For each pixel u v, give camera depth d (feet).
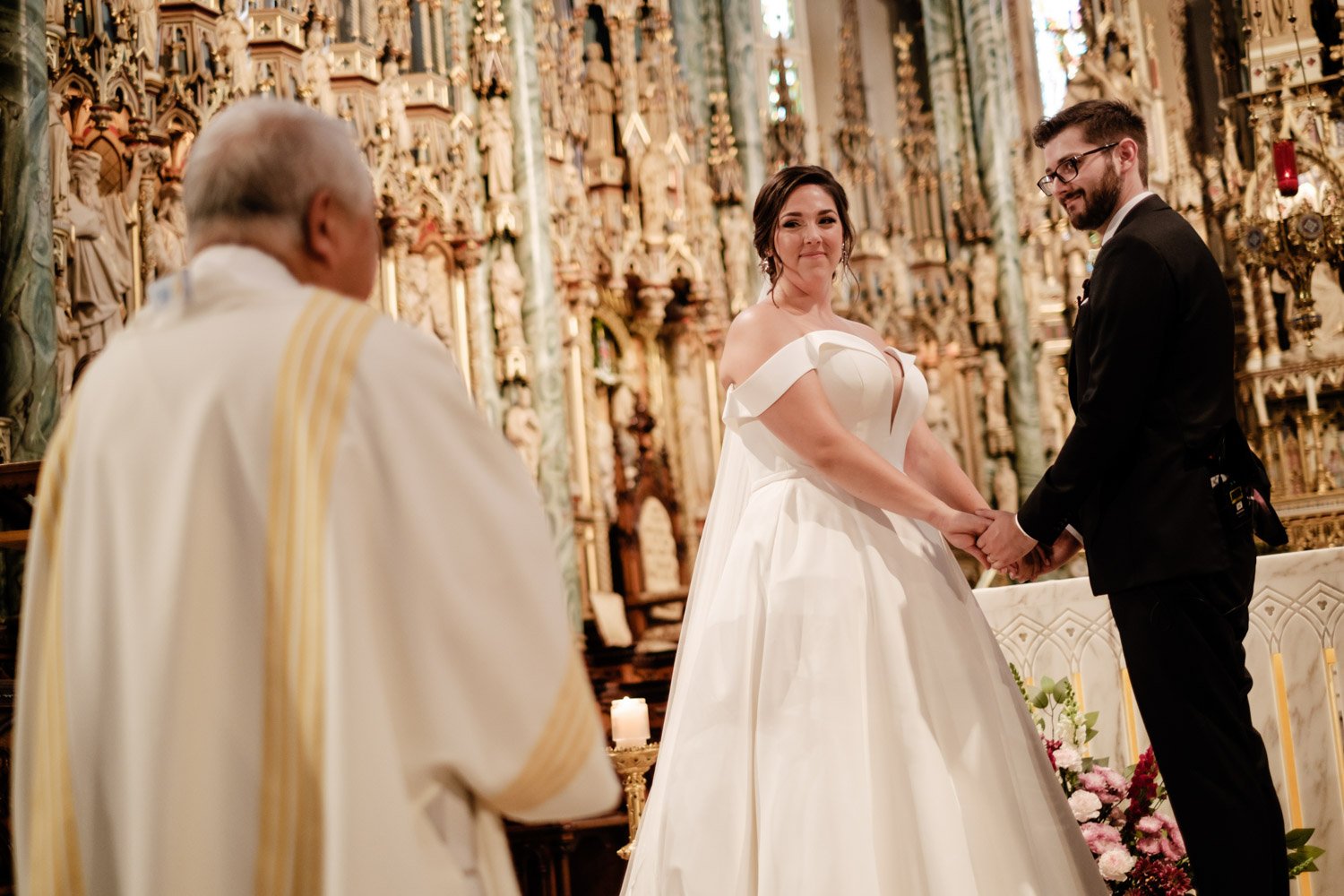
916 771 8.45
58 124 21.20
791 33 40.91
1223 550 8.70
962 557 36.88
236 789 4.47
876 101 41.39
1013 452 38.34
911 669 8.87
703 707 9.17
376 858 4.27
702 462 35.81
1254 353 37.73
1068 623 12.41
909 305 39.45
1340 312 37.01
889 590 9.16
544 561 4.85
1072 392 9.71
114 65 22.71
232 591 4.60
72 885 4.52
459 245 30.48
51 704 4.70
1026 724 9.39
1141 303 8.91
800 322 10.21
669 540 34.22
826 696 8.75
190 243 5.28
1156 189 39.96
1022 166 39.91
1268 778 8.66
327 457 4.60
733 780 8.87
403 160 29.12
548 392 30.55
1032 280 39.37
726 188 37.58
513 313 30.58
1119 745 12.23
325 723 4.39
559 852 24.94
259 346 4.78
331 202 5.23
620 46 36.11
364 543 4.57
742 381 9.96
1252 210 38.01
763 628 9.23
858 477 9.34
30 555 4.99
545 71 33.14
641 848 9.27
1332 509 34.63
